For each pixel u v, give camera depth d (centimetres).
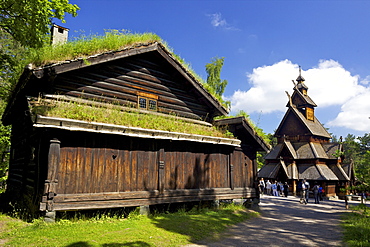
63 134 761
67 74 923
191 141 1037
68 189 752
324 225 1044
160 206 1005
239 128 1262
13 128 1399
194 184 1057
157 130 905
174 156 1013
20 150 1123
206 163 1116
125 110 1006
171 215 938
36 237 600
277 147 3600
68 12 1204
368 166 1374
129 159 888
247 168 1310
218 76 2981
